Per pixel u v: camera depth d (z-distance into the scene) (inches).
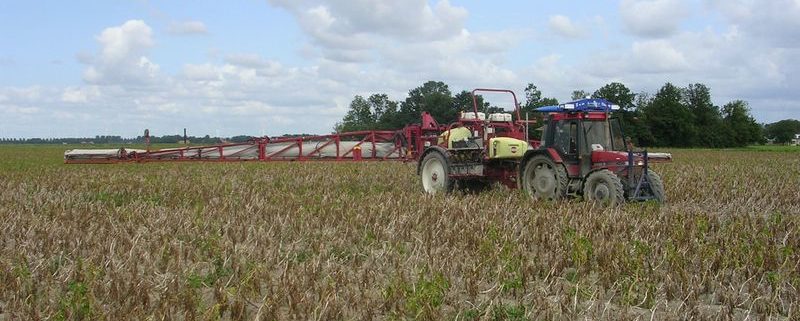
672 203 553.6
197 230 396.8
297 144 837.8
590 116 541.3
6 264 301.4
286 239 385.1
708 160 1525.6
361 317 248.2
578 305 263.6
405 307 257.4
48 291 273.9
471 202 513.0
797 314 247.3
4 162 1443.2
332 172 901.8
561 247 351.9
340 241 369.7
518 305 264.2
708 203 556.7
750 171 1008.2
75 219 439.8
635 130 3587.6
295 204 518.3
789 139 6151.6
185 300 259.1
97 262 318.7
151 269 304.3
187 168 1005.2
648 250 340.2
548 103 1752.0
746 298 269.6
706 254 326.3
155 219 431.8
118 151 844.0
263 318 244.8
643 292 280.1
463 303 263.7
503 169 612.4
